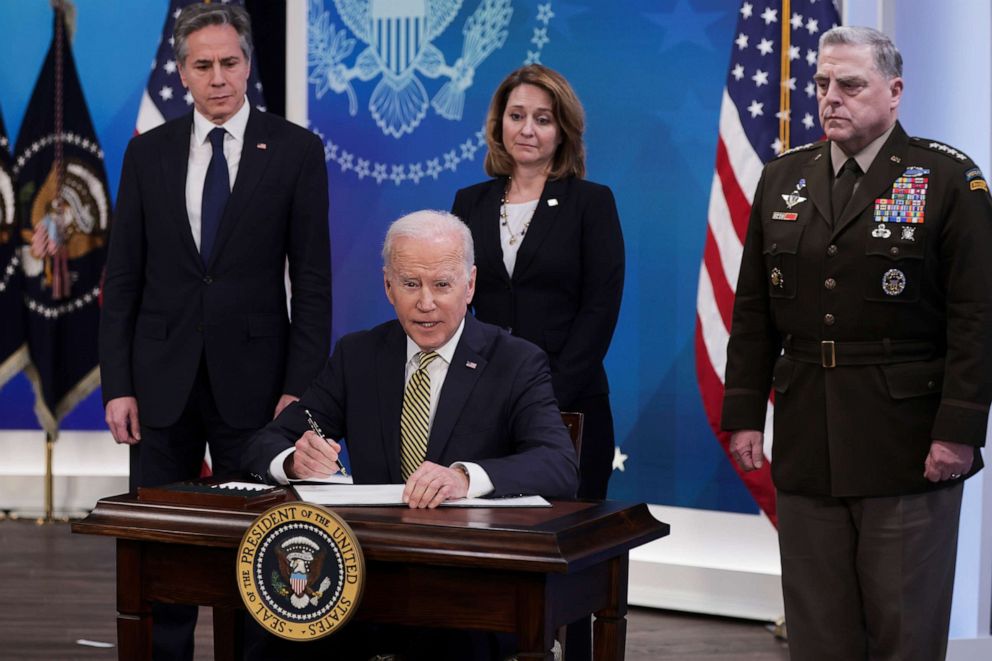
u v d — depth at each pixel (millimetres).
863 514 2896
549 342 3525
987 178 3895
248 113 3652
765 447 4590
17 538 5855
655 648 4387
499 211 3639
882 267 2830
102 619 4598
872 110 2822
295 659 2713
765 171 3092
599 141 5020
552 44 5082
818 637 2980
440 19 5254
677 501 4973
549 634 2176
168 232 3551
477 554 2166
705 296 4688
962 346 2768
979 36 3885
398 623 2248
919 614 2879
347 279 5449
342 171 5434
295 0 5469
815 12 4523
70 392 6238
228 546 2334
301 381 3562
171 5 5664
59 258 6176
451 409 2691
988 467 3918
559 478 2545
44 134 6191
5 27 6215
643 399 5004
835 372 2891
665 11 4895
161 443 3559
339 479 2734
